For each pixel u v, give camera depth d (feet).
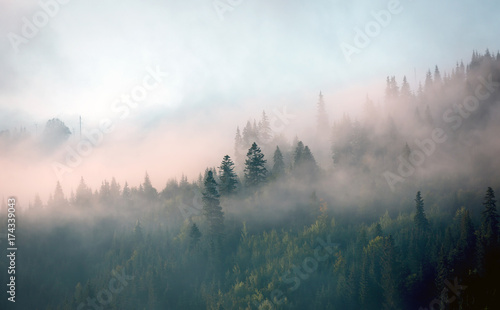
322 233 365.40
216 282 340.18
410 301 276.82
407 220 362.94
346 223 391.04
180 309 316.60
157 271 348.38
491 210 318.24
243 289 312.91
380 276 297.33
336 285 306.55
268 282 317.63
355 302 288.51
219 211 387.55
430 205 399.24
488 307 254.06
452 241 313.94
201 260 364.17
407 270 293.64
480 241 291.58
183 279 347.15
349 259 327.88
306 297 301.84
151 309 321.11
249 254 363.76
